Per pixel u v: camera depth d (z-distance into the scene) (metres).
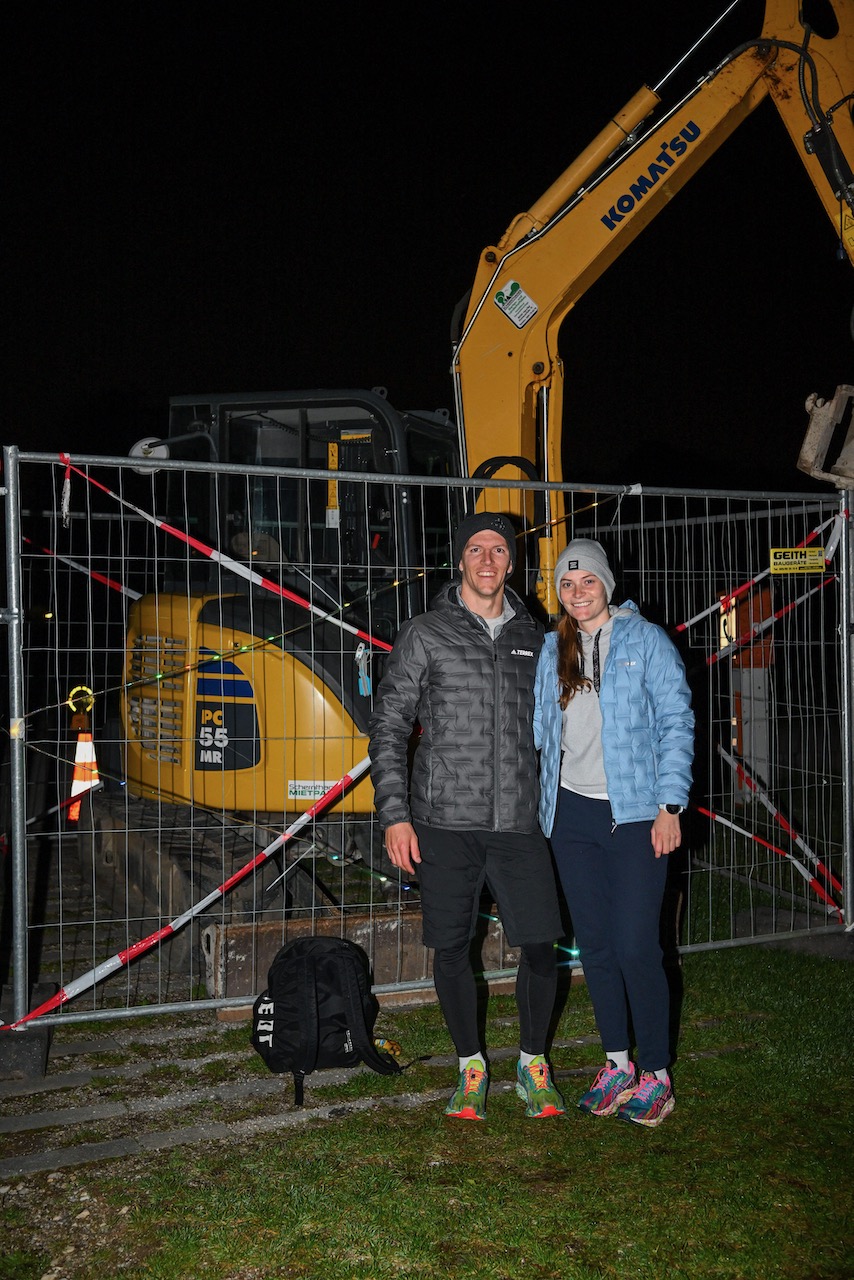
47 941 5.37
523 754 3.47
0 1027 3.95
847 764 5.18
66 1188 3.06
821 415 5.10
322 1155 3.23
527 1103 3.50
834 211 5.39
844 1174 3.13
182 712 5.48
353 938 4.45
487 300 5.42
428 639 3.46
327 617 4.78
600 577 3.43
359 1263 2.71
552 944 3.52
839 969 4.82
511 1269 2.69
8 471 3.92
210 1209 2.93
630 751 3.39
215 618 5.41
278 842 4.57
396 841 3.36
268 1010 3.84
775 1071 3.80
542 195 5.45
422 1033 4.16
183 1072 3.86
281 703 5.29
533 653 3.56
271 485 5.73
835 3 5.41
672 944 4.89
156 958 5.14
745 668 7.95
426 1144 3.30
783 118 5.48
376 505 5.70
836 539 5.16
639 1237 2.82
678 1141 3.33
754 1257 2.74
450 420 6.12
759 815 7.80
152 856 5.34
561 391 5.54
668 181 5.46
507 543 3.50
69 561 4.38
